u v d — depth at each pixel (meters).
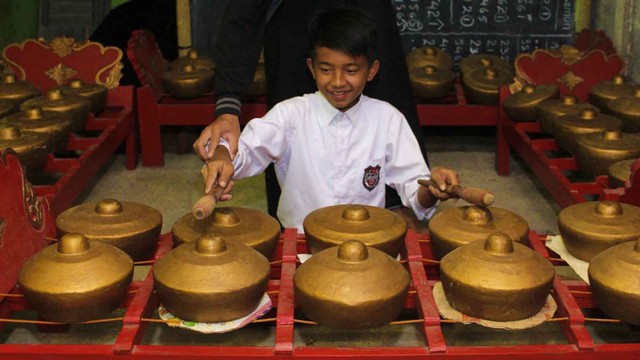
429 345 1.77
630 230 2.13
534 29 5.29
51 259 1.89
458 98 4.61
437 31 5.31
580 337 1.79
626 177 2.86
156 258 2.18
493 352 1.76
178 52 5.43
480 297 1.84
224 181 2.12
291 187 2.67
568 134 3.45
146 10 5.56
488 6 5.28
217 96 2.75
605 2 5.09
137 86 5.10
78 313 1.87
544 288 1.85
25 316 2.87
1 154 2.15
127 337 1.79
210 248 1.89
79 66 4.52
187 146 4.90
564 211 2.26
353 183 2.64
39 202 2.36
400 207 2.94
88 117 4.02
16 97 3.92
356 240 1.91
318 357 1.76
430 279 2.37
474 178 4.51
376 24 2.96
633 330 2.69
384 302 1.81
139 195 4.27
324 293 1.81
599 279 1.91
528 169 4.65
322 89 2.38
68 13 5.82
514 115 4.14
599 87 4.14
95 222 2.18
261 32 2.80
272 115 2.55
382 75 3.00
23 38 5.55
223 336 2.69
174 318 1.89
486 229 2.15
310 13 2.89
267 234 2.16
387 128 2.65
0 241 2.07
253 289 1.86
